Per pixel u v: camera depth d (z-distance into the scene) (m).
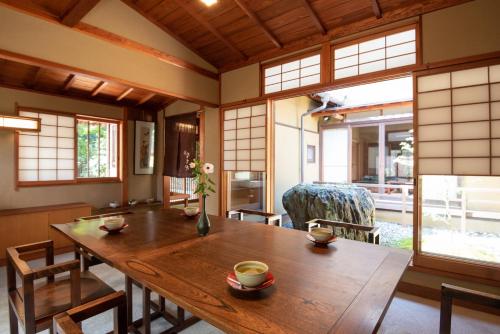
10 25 2.40
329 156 7.42
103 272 3.07
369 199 4.30
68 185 4.36
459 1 2.45
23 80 3.79
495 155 2.32
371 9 2.88
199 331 2.04
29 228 3.52
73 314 1.05
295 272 1.37
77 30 2.83
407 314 2.27
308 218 4.01
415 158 2.66
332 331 0.90
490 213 4.54
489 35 2.33
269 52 3.83
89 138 4.79
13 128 2.72
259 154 3.97
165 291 1.17
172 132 5.39
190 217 2.70
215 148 4.54
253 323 0.94
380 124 6.75
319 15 3.10
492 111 2.34
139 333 1.94
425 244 4.07
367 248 1.76
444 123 2.53
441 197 4.98
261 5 3.13
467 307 2.35
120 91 4.55
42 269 1.41
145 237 2.00
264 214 2.96
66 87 4.07
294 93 3.61
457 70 2.47
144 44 3.44
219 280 1.28
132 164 5.23
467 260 2.42
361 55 3.07
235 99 4.25
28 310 1.37
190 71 4.02
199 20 3.42
